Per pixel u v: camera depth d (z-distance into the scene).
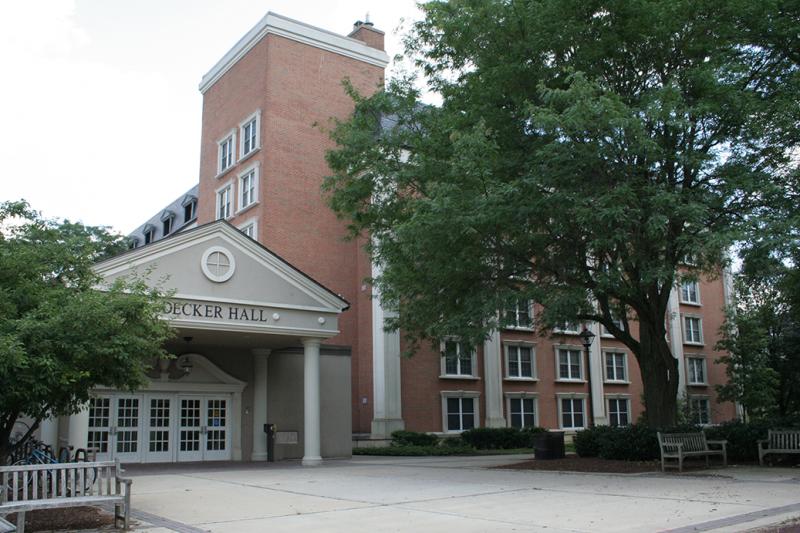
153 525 9.64
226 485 15.06
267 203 33.75
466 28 17.89
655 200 14.13
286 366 24.70
